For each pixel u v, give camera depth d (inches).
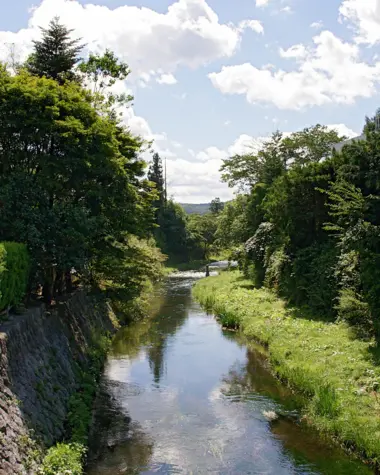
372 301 673.0
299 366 600.4
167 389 605.6
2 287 418.3
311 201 995.3
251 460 416.5
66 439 422.3
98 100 809.5
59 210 577.6
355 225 705.6
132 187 764.6
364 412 451.5
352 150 796.0
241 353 772.6
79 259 570.6
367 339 653.3
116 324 983.6
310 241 1006.4
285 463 409.4
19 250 478.9
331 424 451.8
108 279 807.7
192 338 890.1
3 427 319.0
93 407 540.7
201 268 2802.7
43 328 525.3
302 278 941.8
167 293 1598.2
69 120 607.8
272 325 837.2
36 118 579.8
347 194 743.7
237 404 548.7
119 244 740.0
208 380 639.1
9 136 609.0
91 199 673.0
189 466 407.5
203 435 469.1
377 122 912.9
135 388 609.3
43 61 805.9
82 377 588.4
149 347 822.5
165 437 465.1
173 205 3599.9
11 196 558.6
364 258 698.8
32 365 437.7
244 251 1400.1
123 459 419.2
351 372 544.7
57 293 750.5
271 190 1378.0
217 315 1112.8
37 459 346.9
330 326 759.7
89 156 621.3
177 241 3235.7
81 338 689.6
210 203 4670.3
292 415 513.0
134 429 483.5
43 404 420.2
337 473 388.2
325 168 982.4
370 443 401.7
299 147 1877.5
